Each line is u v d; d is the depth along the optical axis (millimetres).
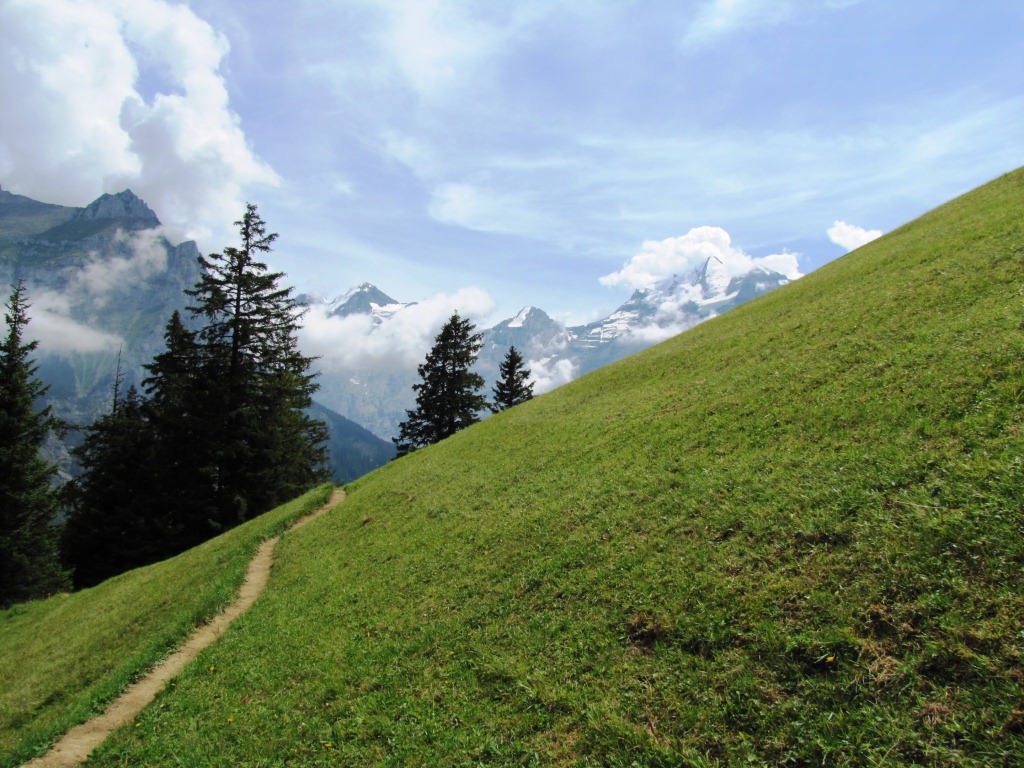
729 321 33656
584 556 12773
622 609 10266
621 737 7637
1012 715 5781
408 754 8992
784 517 10453
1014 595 6855
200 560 30781
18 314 45938
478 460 27453
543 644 10344
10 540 43312
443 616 13078
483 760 8266
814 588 8516
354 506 29688
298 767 9742
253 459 51375
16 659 25281
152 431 52844
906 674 6730
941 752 5816
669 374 26984
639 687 8414
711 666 8172
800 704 7020
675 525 12156
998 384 11156
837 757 6254
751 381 19141
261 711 11992
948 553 7852
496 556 15039
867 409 12938
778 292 37750
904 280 21453
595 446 20844
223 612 20828
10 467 43094
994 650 6426
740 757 6738
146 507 48781
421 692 10484
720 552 10453
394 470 37094
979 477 8859
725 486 12711
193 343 48969
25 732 16688
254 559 27422
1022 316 13500
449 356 75125
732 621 8727
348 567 20031
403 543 19781
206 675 15273
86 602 32344
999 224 22125
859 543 8844
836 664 7281
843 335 19031
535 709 8859
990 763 5512
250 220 49500
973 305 15992
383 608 14992
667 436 17953
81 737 14195
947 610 7145
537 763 7832
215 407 49062
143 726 13438
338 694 11484
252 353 50875
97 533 49062
